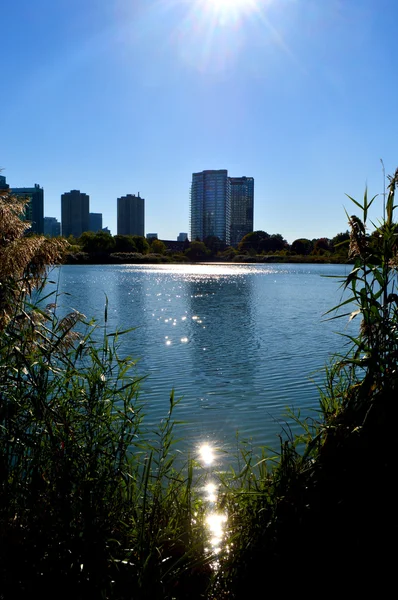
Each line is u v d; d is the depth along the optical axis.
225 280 73.12
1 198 4.52
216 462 7.93
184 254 194.00
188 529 3.99
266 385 13.56
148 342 20.81
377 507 3.78
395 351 4.27
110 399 4.62
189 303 39.31
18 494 3.86
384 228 4.50
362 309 4.41
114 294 46.28
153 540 3.82
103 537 3.71
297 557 3.66
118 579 3.51
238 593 3.55
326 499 3.90
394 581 3.49
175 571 3.57
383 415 3.99
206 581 3.69
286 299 43.66
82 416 4.33
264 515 3.98
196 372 15.16
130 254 155.75
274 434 9.59
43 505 3.79
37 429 4.24
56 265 4.67
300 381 14.02
